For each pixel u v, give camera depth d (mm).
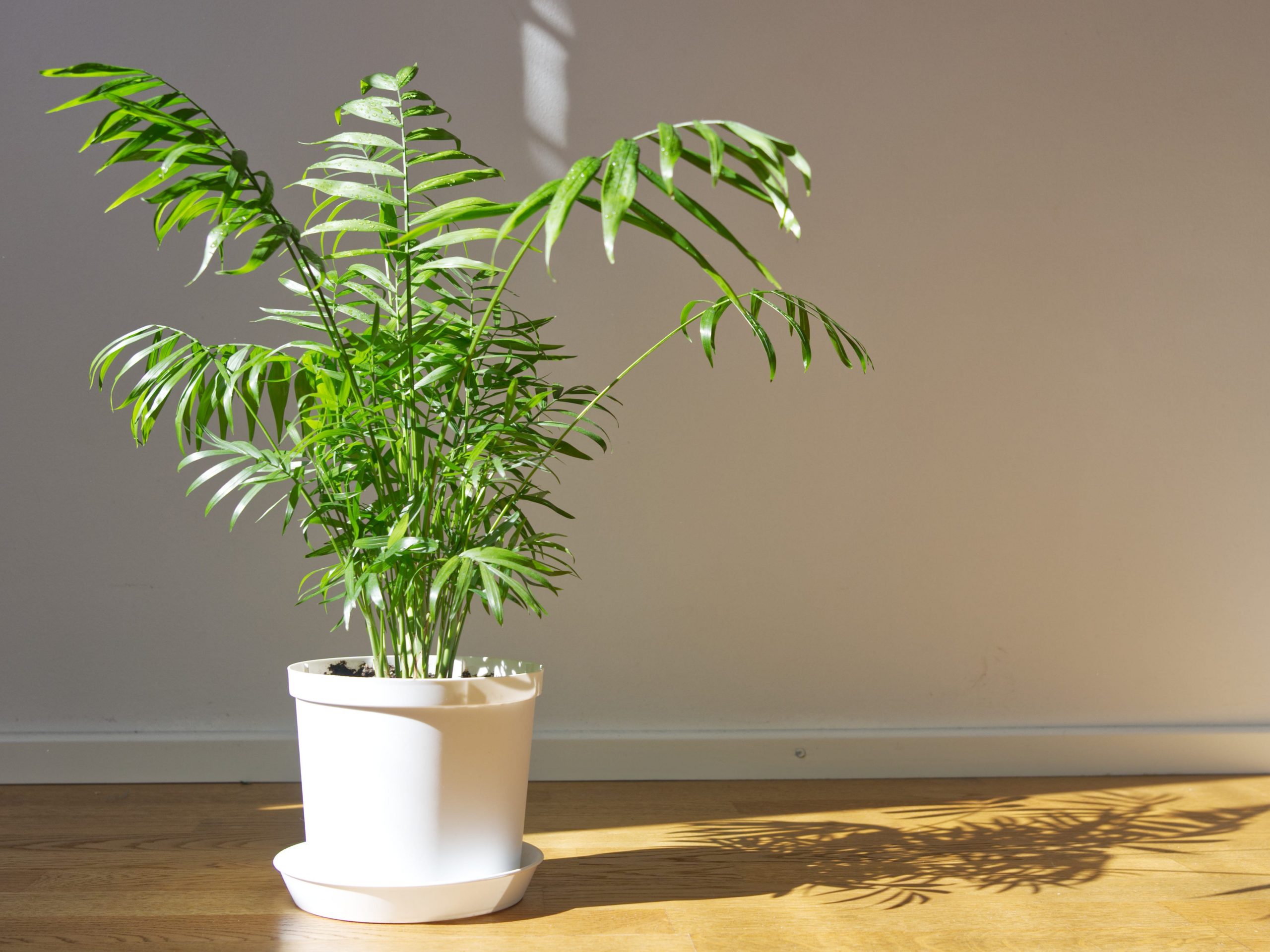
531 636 2113
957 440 2213
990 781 2113
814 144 2188
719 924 1249
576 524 2123
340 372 1245
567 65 2121
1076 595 2234
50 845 1559
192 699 2033
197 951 1131
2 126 2004
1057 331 2238
